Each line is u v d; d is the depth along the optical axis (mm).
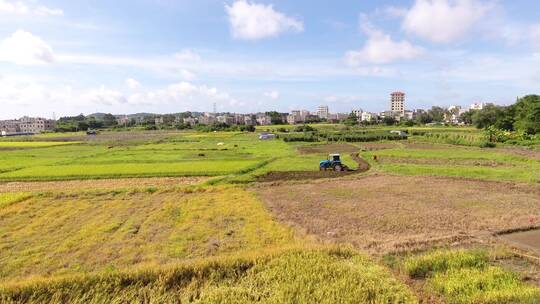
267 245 16312
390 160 49219
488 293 11016
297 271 12734
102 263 14500
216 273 12938
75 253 15602
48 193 27891
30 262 14680
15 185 34125
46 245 16688
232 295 11266
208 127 157875
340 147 72000
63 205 24562
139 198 26719
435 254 13969
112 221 20500
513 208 22219
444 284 11711
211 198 26438
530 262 13922
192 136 113375
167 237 17656
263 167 43438
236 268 13344
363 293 11156
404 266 13203
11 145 86125
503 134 74812
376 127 148875
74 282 12125
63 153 64312
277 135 102250
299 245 15281
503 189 28344
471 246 15703
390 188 29859
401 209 22609
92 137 122750
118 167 43531
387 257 14609
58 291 11656
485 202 24000
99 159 52969
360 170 41344
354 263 13617
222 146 74438
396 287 11539
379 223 19625
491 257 14203
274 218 20922
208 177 37344
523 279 12414
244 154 58469
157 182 34750
